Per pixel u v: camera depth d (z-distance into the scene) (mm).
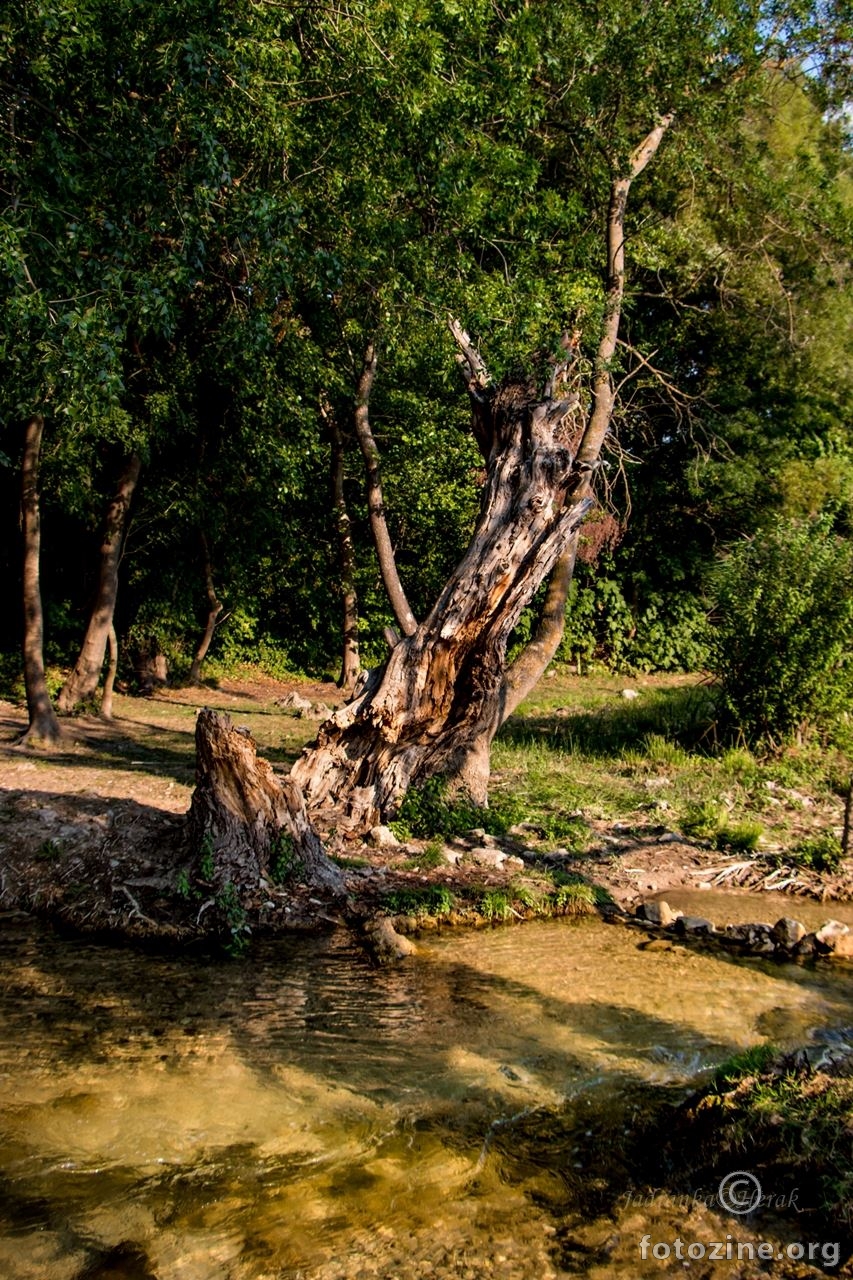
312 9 11008
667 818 10586
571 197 15352
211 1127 4473
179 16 8734
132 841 8258
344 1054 5219
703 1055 5258
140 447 15141
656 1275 3428
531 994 6121
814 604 13695
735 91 16203
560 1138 4387
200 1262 3527
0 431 15461
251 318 11398
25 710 16672
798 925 7258
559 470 9484
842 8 17172
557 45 14539
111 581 16688
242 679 22391
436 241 13086
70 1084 4848
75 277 7926
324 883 7805
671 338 22203
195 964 6531
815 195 19312
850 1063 4430
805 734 13906
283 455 16672
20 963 6461
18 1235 3682
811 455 23859
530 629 24375
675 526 25906
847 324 21484
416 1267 3488
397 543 22953
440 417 19438
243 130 10859
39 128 8289
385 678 9547
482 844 9234
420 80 11180
